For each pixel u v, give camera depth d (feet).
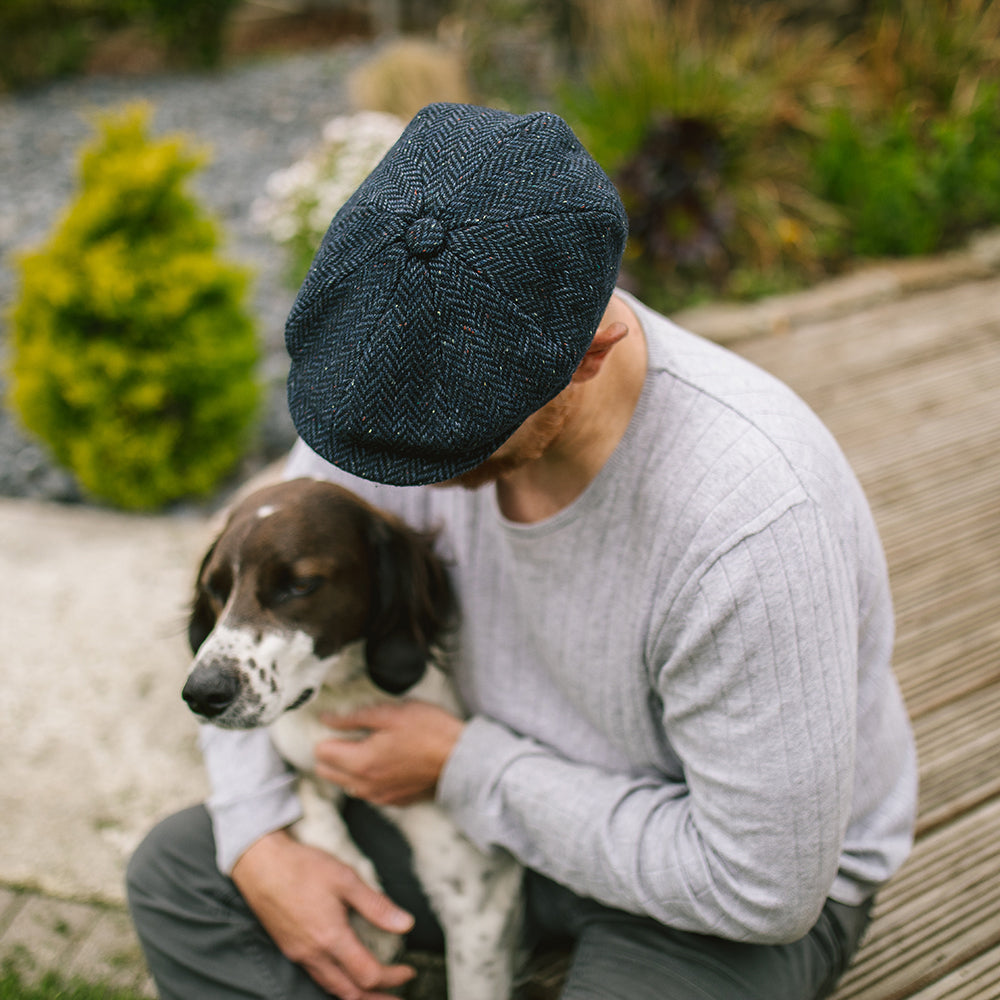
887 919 6.09
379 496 5.51
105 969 6.54
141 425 12.34
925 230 15.10
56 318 11.94
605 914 4.98
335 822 5.54
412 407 3.30
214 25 34.32
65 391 12.12
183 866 5.32
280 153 25.75
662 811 4.55
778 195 16.05
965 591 8.70
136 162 12.13
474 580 5.18
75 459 12.48
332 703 5.59
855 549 4.33
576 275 3.30
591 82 18.17
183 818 5.53
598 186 3.41
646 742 4.70
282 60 36.24
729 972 4.52
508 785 4.79
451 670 5.46
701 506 4.03
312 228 16.30
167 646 9.57
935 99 17.54
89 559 11.06
